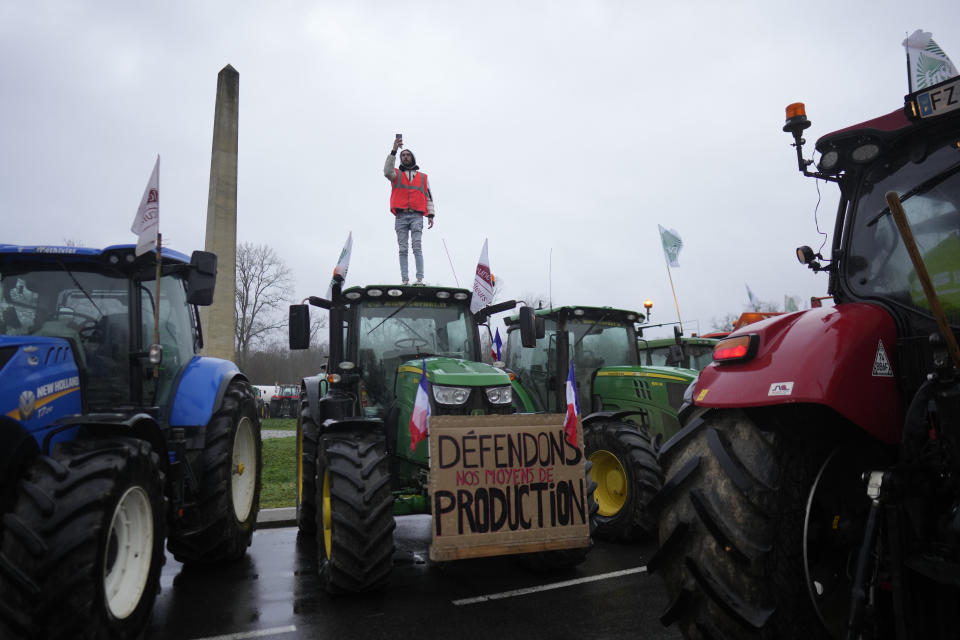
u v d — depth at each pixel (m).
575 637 3.24
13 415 2.92
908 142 2.26
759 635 1.87
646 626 3.39
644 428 6.49
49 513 2.60
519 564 4.61
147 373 4.10
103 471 2.79
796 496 1.93
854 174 2.41
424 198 7.01
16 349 3.09
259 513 6.30
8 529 2.54
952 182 2.11
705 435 2.14
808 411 1.95
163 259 4.22
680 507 2.09
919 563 1.67
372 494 3.74
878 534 1.84
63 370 3.37
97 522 2.65
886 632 1.84
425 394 3.97
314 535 5.73
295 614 3.60
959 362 1.62
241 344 34.66
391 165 6.94
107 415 3.19
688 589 2.02
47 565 2.50
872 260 2.26
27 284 3.94
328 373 4.95
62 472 2.73
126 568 3.03
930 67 2.36
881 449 2.11
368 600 3.83
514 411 4.70
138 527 3.10
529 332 4.83
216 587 4.12
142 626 3.03
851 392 1.85
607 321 7.33
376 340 5.00
